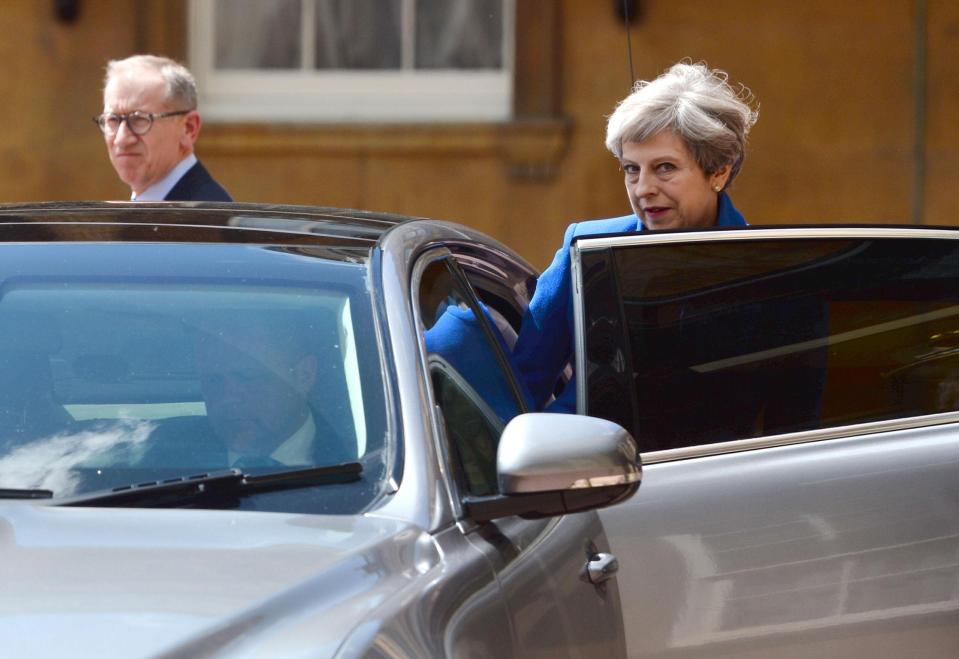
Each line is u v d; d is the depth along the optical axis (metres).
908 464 13.20
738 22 34.91
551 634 9.65
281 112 36.59
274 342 9.93
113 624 6.96
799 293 13.43
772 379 13.14
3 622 6.92
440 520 8.95
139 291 10.41
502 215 35.94
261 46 36.88
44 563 7.67
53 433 9.48
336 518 8.71
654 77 35.22
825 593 12.70
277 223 11.41
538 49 35.56
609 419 12.58
